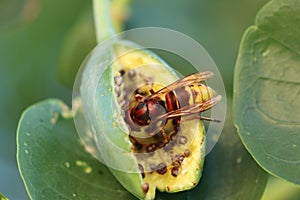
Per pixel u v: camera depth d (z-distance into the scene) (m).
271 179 0.32
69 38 0.37
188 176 0.29
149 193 0.29
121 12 0.36
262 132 0.29
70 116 0.31
